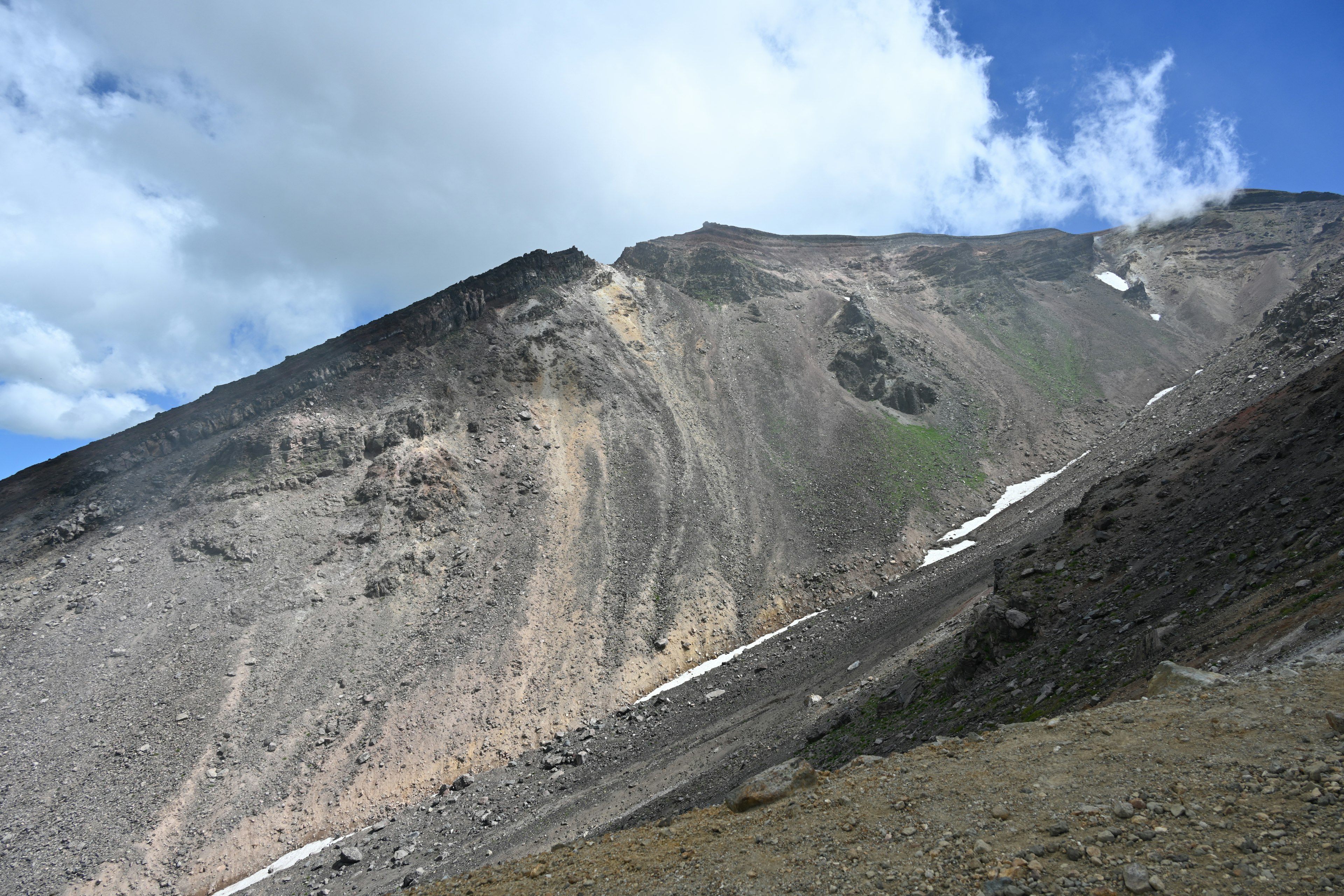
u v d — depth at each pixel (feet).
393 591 220.84
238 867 144.46
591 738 173.17
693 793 118.83
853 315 424.87
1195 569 87.86
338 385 299.17
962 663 110.22
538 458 284.41
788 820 44.24
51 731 169.17
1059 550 127.95
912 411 360.69
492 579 227.20
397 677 191.52
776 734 134.10
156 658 190.19
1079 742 42.14
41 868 140.15
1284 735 34.32
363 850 142.51
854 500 279.08
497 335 340.80
